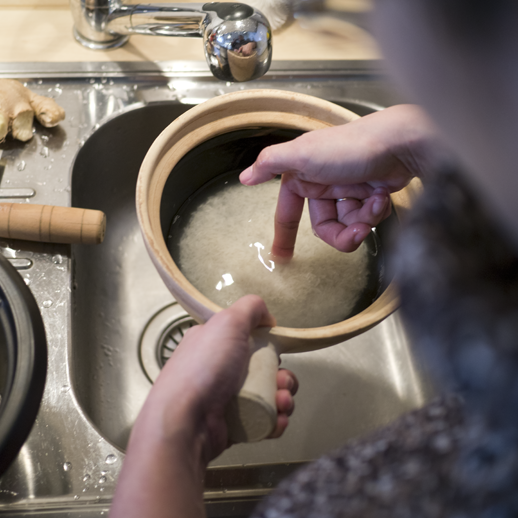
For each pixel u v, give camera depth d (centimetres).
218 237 58
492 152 16
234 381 37
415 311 21
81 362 63
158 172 50
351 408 70
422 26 15
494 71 15
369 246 57
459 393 22
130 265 77
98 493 49
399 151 49
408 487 22
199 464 35
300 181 52
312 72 78
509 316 19
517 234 18
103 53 77
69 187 67
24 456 50
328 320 54
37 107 68
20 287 44
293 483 25
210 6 64
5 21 79
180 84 76
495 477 20
